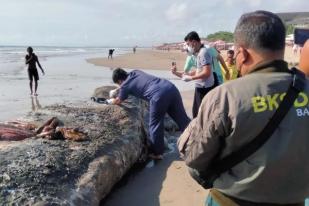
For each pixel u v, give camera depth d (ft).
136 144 22.89
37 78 53.06
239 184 7.37
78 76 81.87
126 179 21.16
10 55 208.03
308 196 7.62
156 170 22.54
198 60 24.49
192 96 47.37
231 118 7.12
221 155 7.59
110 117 25.14
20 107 43.01
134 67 113.91
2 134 20.08
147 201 18.48
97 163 17.97
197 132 7.64
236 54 7.79
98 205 16.40
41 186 14.71
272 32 7.29
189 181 20.83
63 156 17.61
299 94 7.29
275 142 7.11
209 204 8.25
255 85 7.24
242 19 7.64
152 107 23.85
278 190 7.28
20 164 15.97
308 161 7.32
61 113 25.48
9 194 13.88
